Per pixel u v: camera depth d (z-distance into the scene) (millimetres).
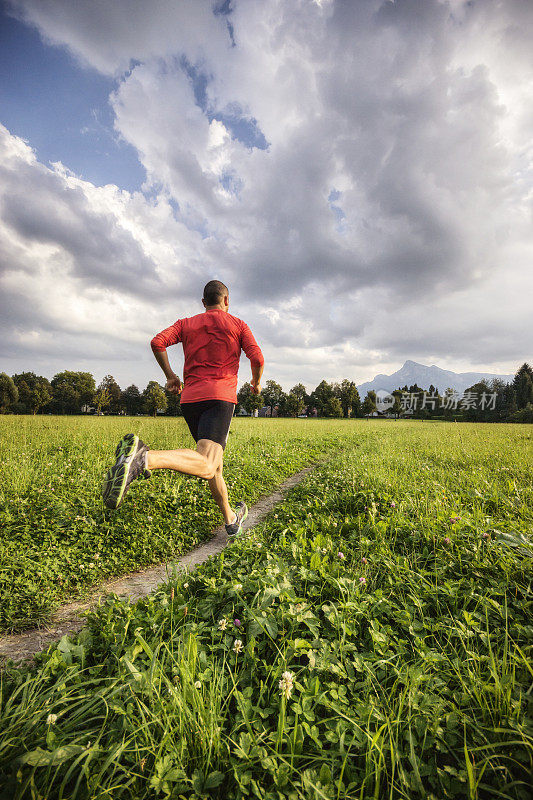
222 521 4906
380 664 1810
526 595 2287
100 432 13141
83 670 1746
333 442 14758
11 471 5891
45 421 21125
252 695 1682
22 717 1443
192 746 1377
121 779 1254
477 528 3291
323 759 1319
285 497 6047
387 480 5688
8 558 3287
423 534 3404
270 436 14633
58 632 2449
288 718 1506
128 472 2100
